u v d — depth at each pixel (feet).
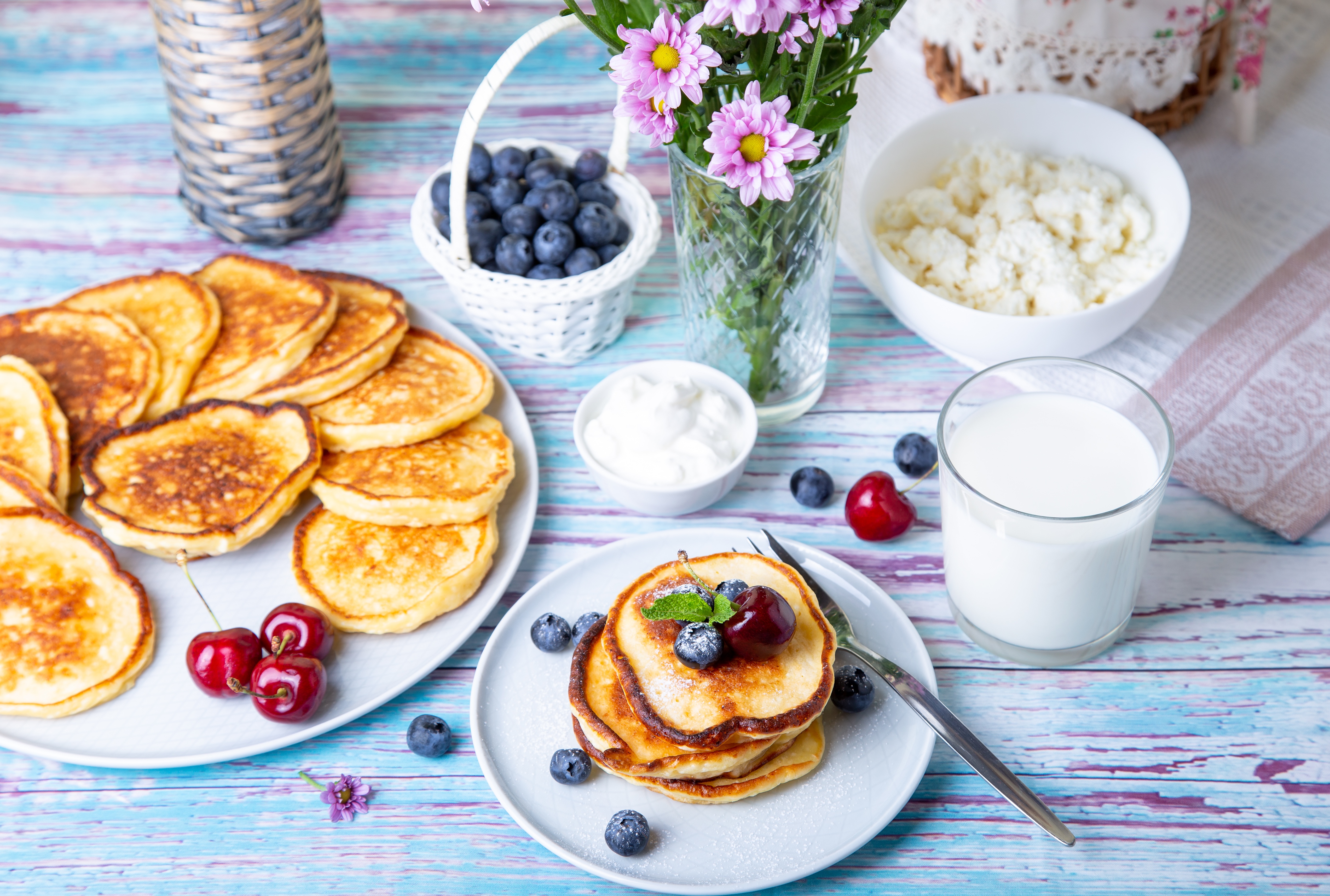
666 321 3.45
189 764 2.82
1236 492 3.09
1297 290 3.34
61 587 2.98
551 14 4.07
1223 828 2.78
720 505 3.16
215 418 3.16
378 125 3.83
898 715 2.83
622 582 2.99
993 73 3.54
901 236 3.30
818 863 2.68
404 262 3.56
